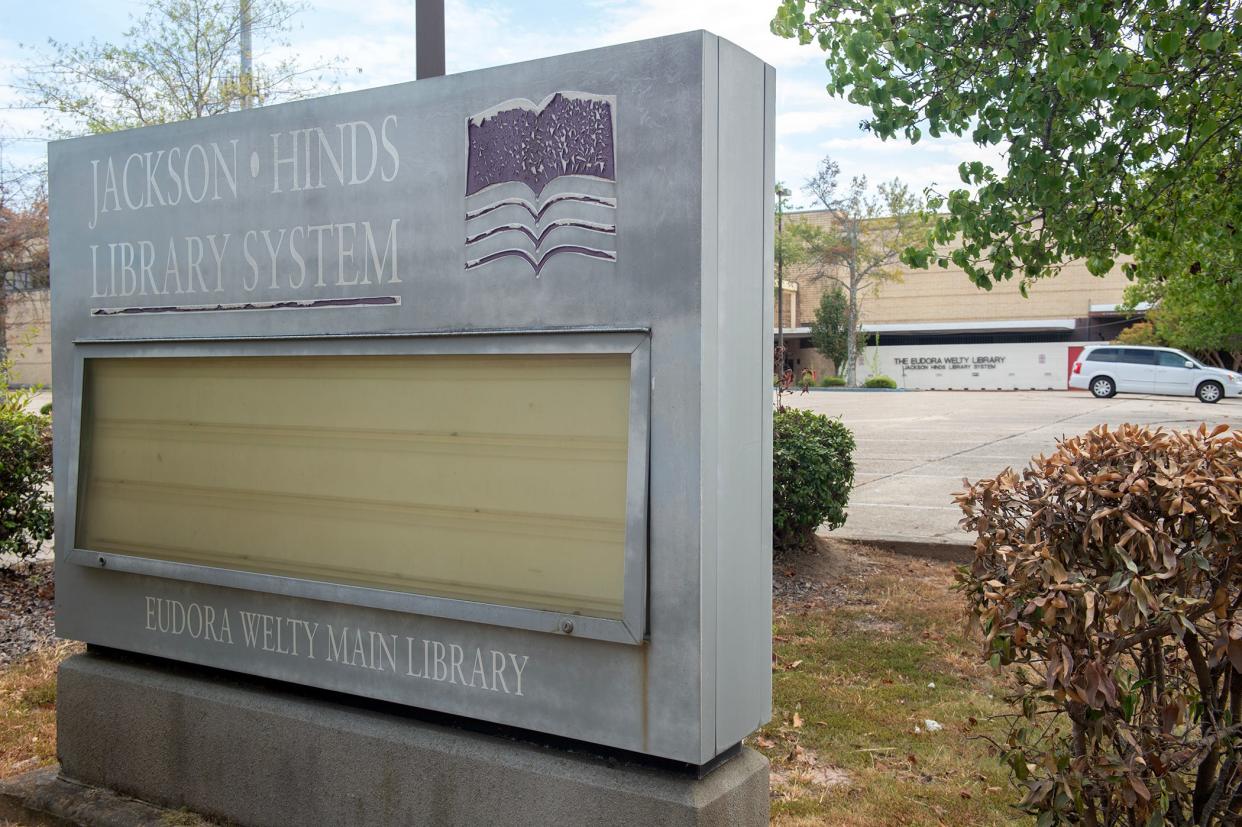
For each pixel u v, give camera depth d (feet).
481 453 10.12
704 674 8.87
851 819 12.69
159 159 12.44
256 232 11.66
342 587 10.85
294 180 11.37
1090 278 182.80
